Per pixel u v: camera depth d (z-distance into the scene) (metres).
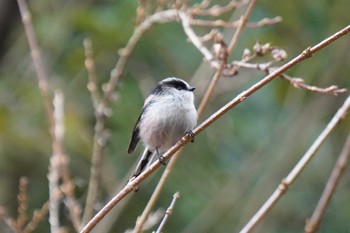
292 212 13.12
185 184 12.91
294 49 12.78
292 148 13.28
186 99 8.49
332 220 12.89
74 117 12.43
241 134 13.41
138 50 12.97
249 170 13.08
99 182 12.06
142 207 12.68
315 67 12.93
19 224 8.05
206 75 11.81
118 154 12.50
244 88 13.34
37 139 12.82
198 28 12.94
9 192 12.87
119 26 12.66
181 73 13.09
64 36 13.37
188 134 6.38
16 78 13.57
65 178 8.45
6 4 12.09
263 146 13.20
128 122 12.53
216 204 12.72
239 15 12.71
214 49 7.81
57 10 13.85
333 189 7.31
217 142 13.31
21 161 12.94
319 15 12.65
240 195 12.87
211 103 13.17
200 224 12.59
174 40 13.08
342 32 5.79
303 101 13.45
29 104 13.02
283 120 13.26
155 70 13.10
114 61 13.16
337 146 13.43
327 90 6.77
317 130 13.42
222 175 13.15
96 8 13.11
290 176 6.95
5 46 12.52
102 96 13.14
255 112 13.48
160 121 8.44
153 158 8.80
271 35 12.55
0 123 12.65
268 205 6.91
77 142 12.41
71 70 13.28
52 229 8.06
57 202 8.46
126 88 12.71
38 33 13.37
